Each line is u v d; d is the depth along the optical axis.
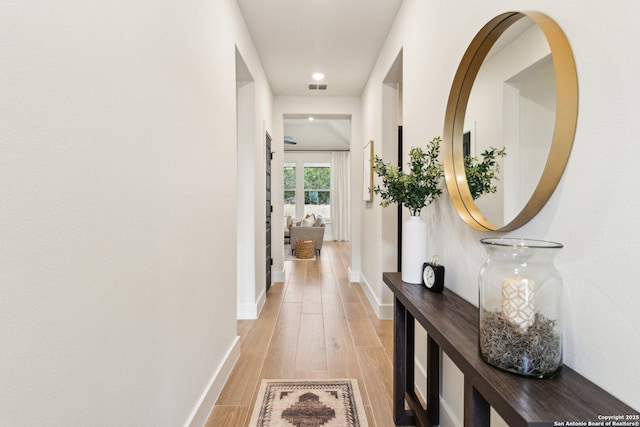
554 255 0.79
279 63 3.52
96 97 0.85
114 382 0.92
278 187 4.66
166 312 1.25
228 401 1.84
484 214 1.22
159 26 1.19
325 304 3.65
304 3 2.46
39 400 0.68
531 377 0.74
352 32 2.88
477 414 0.82
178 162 1.36
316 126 9.48
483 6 1.25
